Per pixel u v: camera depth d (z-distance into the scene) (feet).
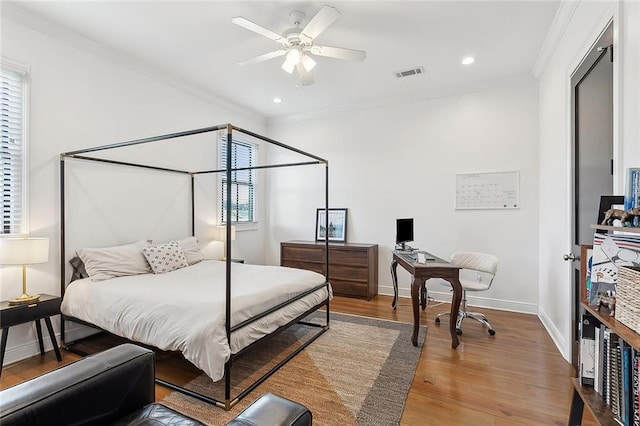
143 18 8.79
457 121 14.05
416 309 9.60
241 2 8.06
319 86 13.70
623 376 4.04
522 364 8.41
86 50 10.05
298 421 3.75
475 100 13.70
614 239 4.42
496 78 12.91
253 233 17.72
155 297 7.64
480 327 11.22
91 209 10.27
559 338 9.48
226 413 6.34
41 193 9.02
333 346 9.60
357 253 14.79
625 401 4.00
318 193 17.30
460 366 8.29
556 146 9.96
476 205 13.67
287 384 7.43
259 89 14.06
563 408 6.52
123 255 10.14
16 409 3.48
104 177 10.65
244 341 7.09
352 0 7.97
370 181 15.90
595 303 4.55
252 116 17.43
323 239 17.02
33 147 8.82
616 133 5.77
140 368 4.67
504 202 13.17
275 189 18.40
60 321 9.41
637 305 3.64
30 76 8.74
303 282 9.92
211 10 8.43
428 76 12.70
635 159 5.26
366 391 7.13
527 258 12.80
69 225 9.70
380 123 15.67
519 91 12.88
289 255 16.31
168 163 12.91
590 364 4.82
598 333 4.67
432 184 14.56
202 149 14.49
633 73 5.34
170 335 6.79
